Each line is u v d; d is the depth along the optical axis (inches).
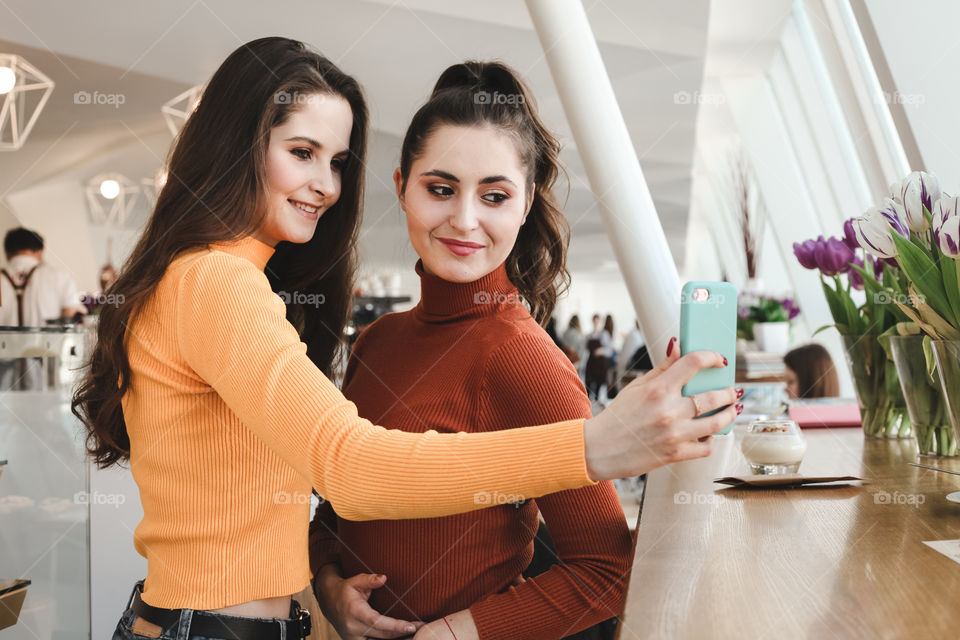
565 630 39.6
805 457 60.2
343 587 42.9
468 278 42.8
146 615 38.9
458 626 39.4
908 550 32.5
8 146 233.1
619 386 227.0
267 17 174.1
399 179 46.1
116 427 42.4
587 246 585.3
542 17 84.6
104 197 328.2
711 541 35.0
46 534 90.4
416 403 42.2
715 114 255.8
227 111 41.8
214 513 37.9
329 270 52.9
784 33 191.3
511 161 42.3
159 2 170.6
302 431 29.5
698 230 595.5
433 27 171.9
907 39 94.9
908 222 47.6
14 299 201.8
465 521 41.9
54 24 185.2
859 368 70.6
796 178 233.6
